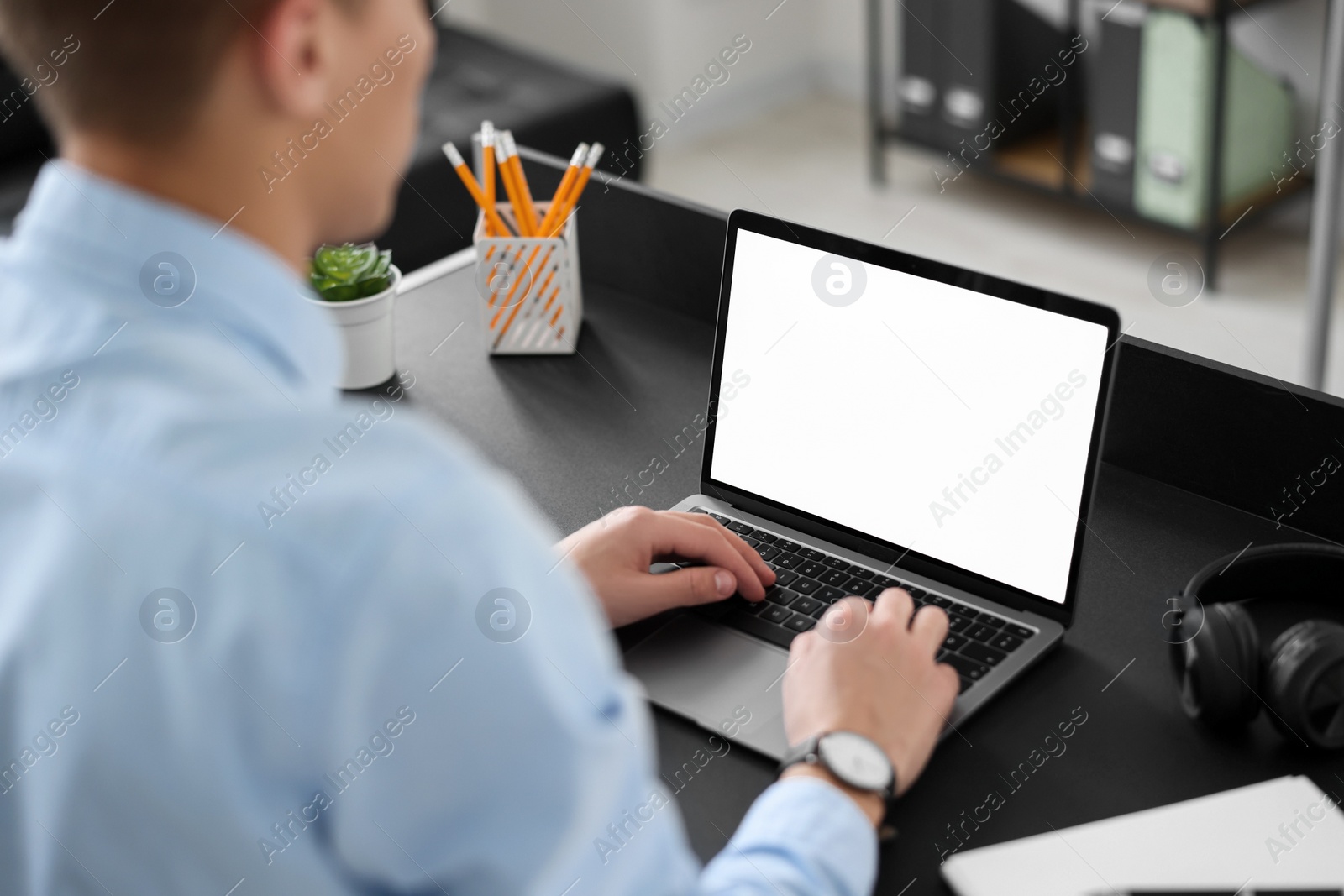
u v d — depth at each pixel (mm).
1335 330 2809
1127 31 2959
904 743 785
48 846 483
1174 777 842
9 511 481
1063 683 929
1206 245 2996
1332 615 978
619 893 525
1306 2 3066
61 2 455
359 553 447
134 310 482
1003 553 975
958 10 3330
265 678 447
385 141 549
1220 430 1107
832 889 679
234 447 462
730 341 1101
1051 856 775
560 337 1446
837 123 4156
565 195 1398
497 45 3307
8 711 478
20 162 2846
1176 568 1051
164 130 476
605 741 503
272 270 509
